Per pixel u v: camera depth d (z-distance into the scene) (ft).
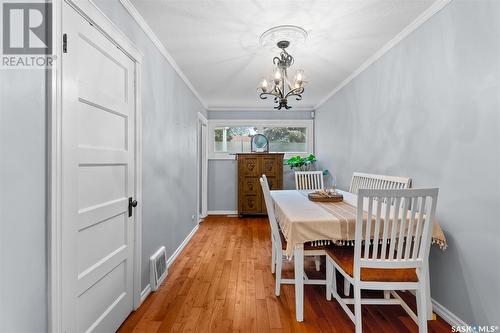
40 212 3.54
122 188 5.80
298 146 18.26
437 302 6.26
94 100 4.70
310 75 11.53
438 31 6.23
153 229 7.58
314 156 17.75
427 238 4.89
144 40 7.01
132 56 6.15
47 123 3.65
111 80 5.34
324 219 5.77
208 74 11.19
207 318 6.03
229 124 18.06
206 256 10.03
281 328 5.67
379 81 9.10
